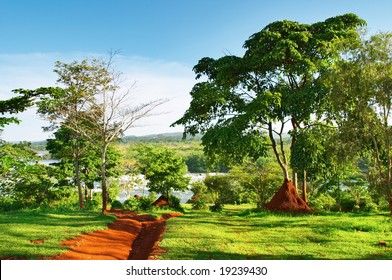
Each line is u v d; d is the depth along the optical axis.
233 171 38.34
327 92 21.94
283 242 13.85
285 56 25.19
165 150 39.12
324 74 19.94
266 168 37.47
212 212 29.94
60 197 32.38
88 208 28.72
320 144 24.12
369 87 17.80
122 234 15.58
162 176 36.84
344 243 13.45
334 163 24.06
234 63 26.27
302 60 23.23
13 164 26.66
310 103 22.39
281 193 25.27
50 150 36.66
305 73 23.34
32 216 19.30
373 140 19.44
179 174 37.94
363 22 25.66
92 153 36.25
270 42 25.47
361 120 18.98
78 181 30.70
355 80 17.92
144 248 13.41
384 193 19.34
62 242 12.15
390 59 17.70
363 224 17.22
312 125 26.02
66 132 32.56
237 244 13.34
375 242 13.68
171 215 28.05
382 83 17.36
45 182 31.89
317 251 12.28
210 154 26.69
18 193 29.83
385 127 18.34
